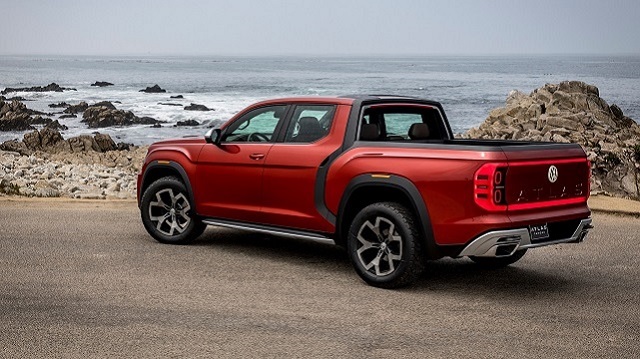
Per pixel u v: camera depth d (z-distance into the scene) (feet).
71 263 25.89
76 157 108.17
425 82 493.36
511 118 64.90
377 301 21.62
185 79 547.49
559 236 22.75
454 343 17.85
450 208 21.52
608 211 39.27
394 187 22.50
